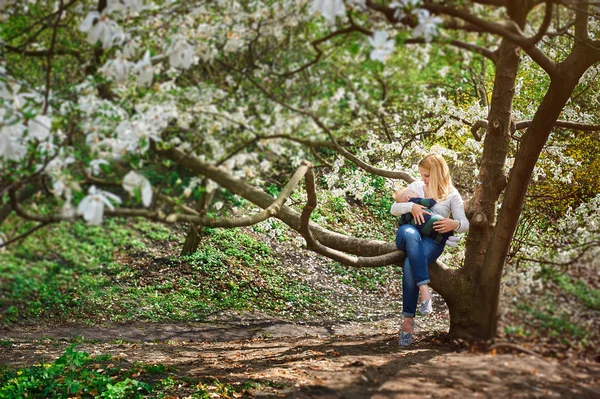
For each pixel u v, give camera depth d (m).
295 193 6.62
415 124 6.29
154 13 3.46
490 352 4.03
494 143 4.74
